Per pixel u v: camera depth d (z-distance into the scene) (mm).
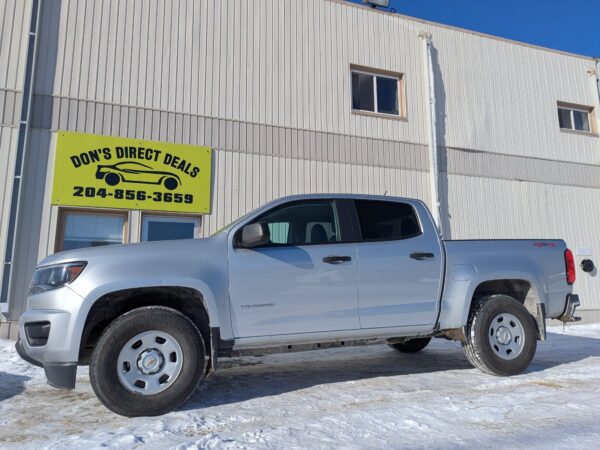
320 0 10820
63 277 3676
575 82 13320
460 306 4691
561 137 12711
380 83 11305
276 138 9805
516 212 11703
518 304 4930
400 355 6410
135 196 8578
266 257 4145
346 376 5062
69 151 8289
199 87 9391
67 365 3516
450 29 12070
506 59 12555
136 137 8758
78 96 8516
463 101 11773
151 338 3682
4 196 7781
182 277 3807
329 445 2996
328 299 4238
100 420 3582
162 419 3551
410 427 3332
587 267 12008
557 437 3096
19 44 8289
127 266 3746
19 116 8016
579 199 12492
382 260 4469
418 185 10883
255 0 10211
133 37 9086
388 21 11477
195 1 9695
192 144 9125
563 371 5199
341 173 10227
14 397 4328
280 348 4203
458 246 4879
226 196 9211
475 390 4340
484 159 11664
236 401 4066
